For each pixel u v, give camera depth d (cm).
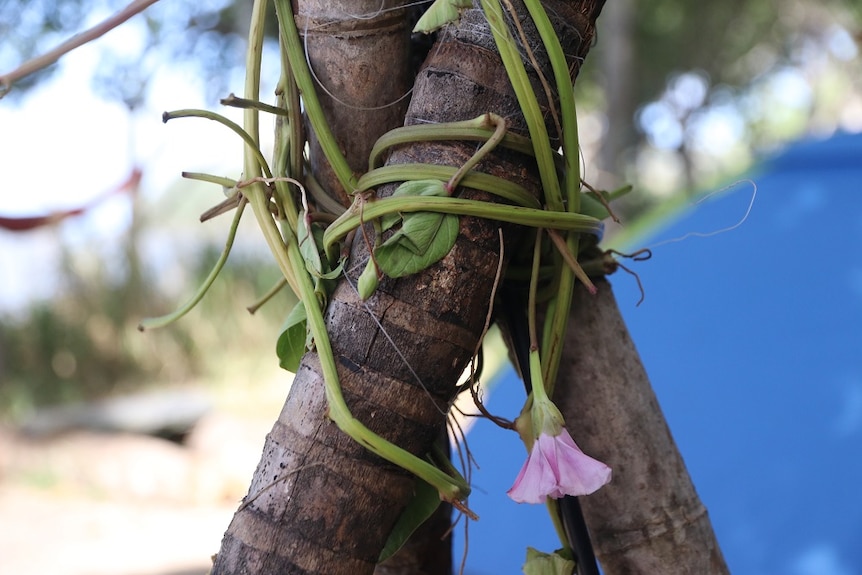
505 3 51
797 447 154
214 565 51
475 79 52
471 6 49
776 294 175
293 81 56
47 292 605
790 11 893
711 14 830
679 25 843
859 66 1011
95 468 407
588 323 60
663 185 1133
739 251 186
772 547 145
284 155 56
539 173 52
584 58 55
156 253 628
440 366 51
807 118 1253
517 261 57
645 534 60
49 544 317
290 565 50
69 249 600
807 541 143
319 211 57
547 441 50
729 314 177
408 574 68
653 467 60
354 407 50
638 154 916
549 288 56
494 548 166
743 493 153
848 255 172
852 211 179
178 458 423
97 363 598
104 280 607
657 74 873
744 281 180
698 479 158
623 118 657
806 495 149
